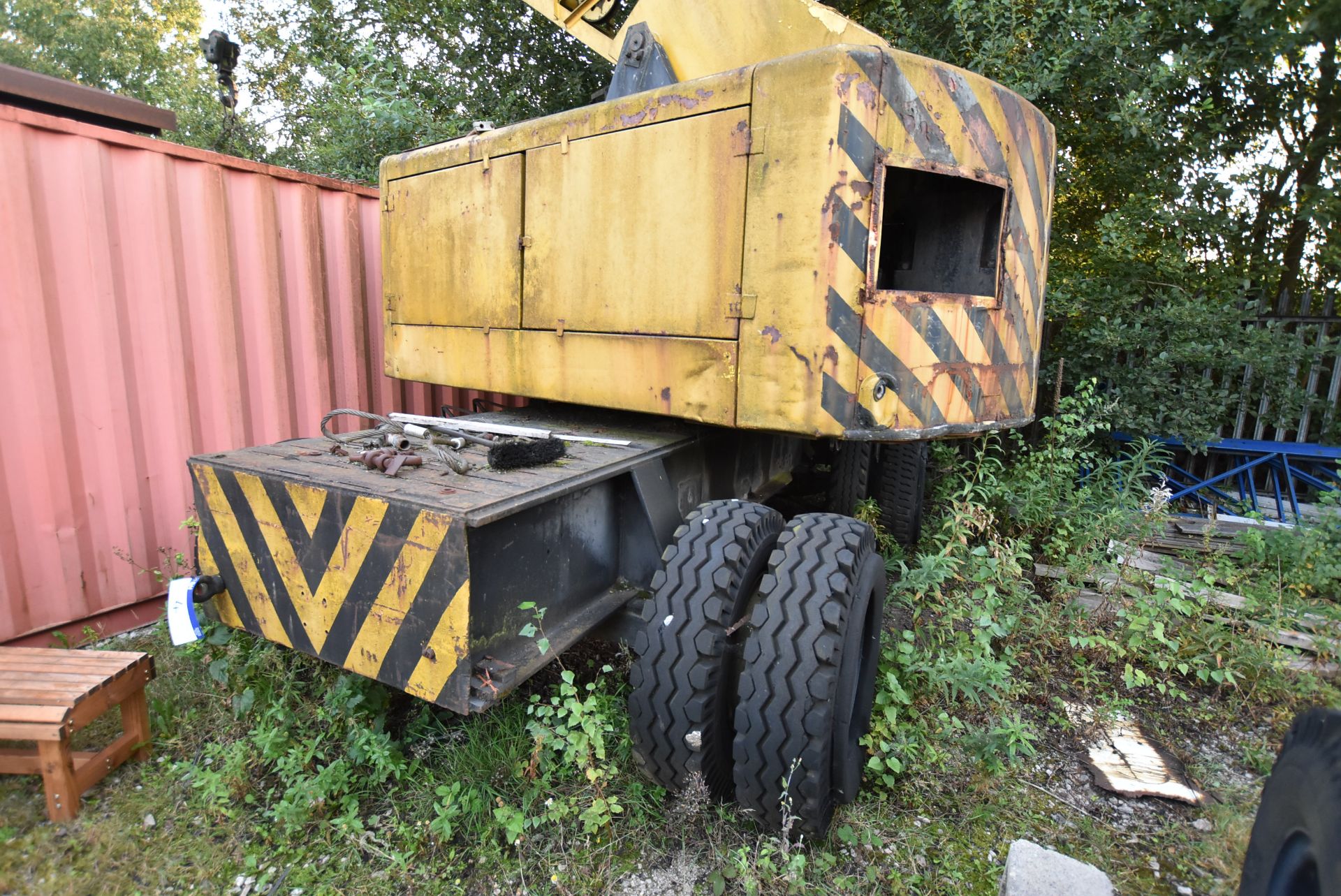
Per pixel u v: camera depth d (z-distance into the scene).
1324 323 5.40
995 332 2.66
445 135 6.55
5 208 2.92
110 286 3.26
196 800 2.29
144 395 3.44
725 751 2.15
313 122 8.70
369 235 4.52
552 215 2.77
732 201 2.31
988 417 2.69
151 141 3.35
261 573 2.27
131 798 2.31
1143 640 3.11
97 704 2.28
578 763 2.12
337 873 2.04
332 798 2.28
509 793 2.31
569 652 3.09
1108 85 5.23
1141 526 3.96
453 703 1.86
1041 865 1.91
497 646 2.00
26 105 3.25
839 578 2.02
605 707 2.46
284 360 4.00
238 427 3.81
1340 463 4.43
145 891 1.99
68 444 3.18
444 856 2.11
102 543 3.33
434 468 2.26
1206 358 5.14
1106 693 3.02
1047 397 5.75
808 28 2.64
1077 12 4.99
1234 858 2.08
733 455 3.35
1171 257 5.25
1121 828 2.29
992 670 2.53
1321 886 1.34
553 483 2.08
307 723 2.54
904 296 2.30
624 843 2.17
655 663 2.04
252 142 9.11
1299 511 5.11
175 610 2.27
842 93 2.11
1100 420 5.30
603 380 2.71
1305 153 5.19
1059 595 3.55
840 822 2.25
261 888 2.00
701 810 2.18
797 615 1.99
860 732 2.36
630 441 2.71
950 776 2.49
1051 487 4.31
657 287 2.52
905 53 2.23
